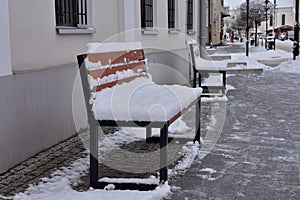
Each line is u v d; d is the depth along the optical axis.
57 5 5.59
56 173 4.19
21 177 4.07
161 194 3.65
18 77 4.42
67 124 5.50
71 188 3.84
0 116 4.11
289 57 22.34
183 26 11.95
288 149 5.11
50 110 5.07
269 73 14.47
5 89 4.19
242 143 5.37
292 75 13.77
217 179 4.09
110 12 7.11
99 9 6.70
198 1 14.00
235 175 4.20
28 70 4.73
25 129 4.55
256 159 4.71
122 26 7.44
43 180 4.00
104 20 6.89
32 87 4.69
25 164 4.45
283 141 5.48
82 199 3.56
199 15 14.12
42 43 5.11
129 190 3.77
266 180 4.07
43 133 4.93
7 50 4.25
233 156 4.82
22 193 3.69
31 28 4.87
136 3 8.06
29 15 4.83
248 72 14.32
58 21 5.62
